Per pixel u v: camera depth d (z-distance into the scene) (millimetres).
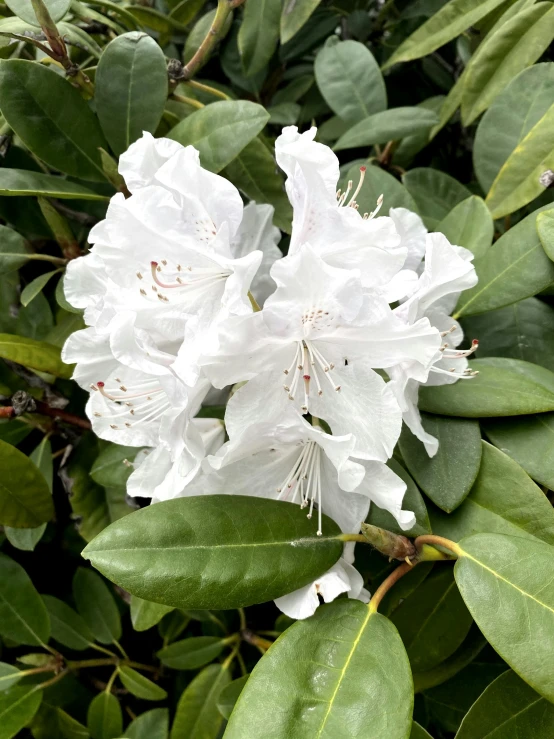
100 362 335
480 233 361
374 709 243
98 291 343
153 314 290
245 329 263
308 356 287
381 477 278
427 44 456
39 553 523
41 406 414
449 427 316
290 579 276
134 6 472
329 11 530
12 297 442
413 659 330
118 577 256
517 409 307
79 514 423
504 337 373
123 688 506
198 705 425
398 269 280
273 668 259
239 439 278
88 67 444
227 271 295
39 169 458
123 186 383
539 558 260
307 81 518
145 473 327
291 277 256
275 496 313
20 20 395
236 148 346
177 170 283
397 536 287
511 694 292
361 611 280
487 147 403
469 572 266
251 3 453
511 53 411
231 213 292
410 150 458
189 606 259
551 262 335
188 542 269
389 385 279
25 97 363
